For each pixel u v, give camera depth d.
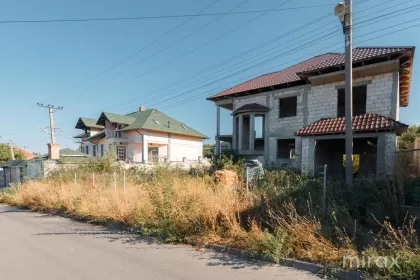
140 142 26.14
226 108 20.45
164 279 3.51
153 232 5.57
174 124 30.52
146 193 7.16
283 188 6.49
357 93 13.62
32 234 6.04
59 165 15.53
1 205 11.33
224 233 4.93
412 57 11.17
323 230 4.29
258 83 17.45
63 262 4.21
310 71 12.98
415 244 3.61
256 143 18.38
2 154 36.72
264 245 4.21
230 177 9.02
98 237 5.68
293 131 14.70
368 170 12.38
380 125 9.91
